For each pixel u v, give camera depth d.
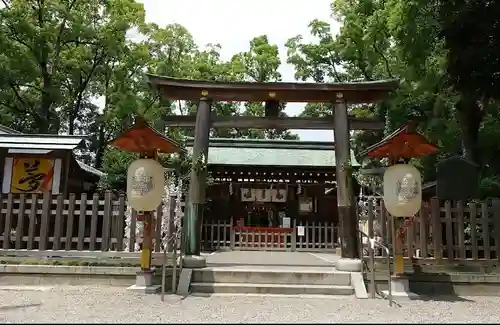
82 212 10.43
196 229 10.49
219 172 21.56
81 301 8.14
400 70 21.05
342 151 10.90
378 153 9.71
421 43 15.55
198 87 11.29
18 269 9.89
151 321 6.61
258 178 22.09
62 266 9.93
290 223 21.72
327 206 22.17
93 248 10.35
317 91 11.28
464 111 15.48
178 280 9.67
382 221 10.55
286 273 9.65
